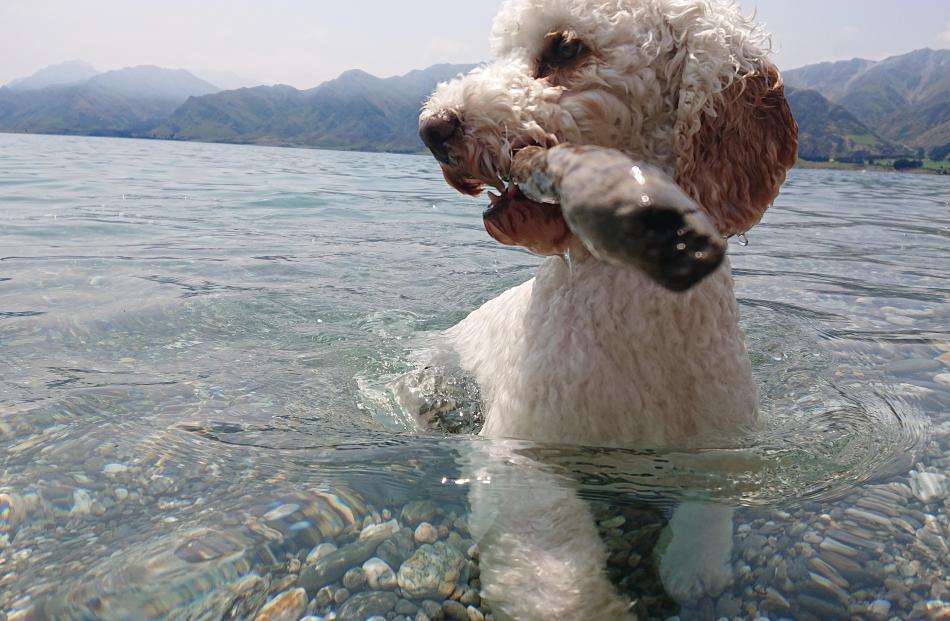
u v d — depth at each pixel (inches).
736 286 46.0
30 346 29.2
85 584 13.8
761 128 20.6
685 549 15.6
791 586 14.4
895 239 69.9
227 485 17.8
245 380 26.6
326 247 56.2
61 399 23.5
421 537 15.8
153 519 16.2
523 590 14.3
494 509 16.9
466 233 66.2
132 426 21.5
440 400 24.9
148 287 39.9
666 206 9.7
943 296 43.8
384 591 14.0
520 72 20.5
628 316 19.1
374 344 32.0
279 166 183.5
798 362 30.4
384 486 17.9
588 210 10.3
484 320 28.7
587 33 20.6
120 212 71.4
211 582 14.0
